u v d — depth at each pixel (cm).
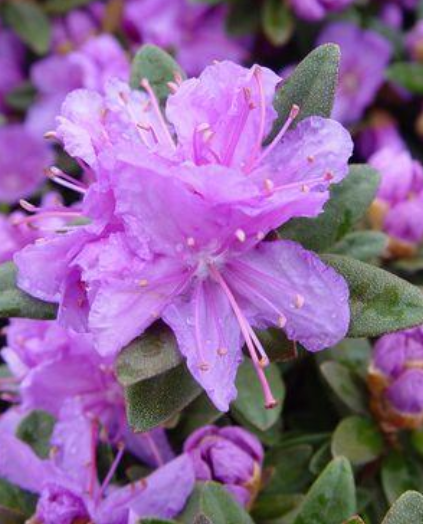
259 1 18
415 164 14
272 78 10
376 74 18
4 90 20
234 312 10
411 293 10
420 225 14
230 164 10
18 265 10
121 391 12
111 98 10
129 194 9
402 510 10
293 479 13
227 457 12
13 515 12
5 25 20
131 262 9
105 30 19
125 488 11
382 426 13
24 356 12
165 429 12
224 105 10
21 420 13
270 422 12
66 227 11
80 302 10
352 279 10
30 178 20
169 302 9
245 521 11
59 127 10
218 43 19
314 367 14
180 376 10
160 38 18
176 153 9
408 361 12
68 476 12
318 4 18
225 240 10
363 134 19
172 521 11
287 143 10
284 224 11
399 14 19
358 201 11
